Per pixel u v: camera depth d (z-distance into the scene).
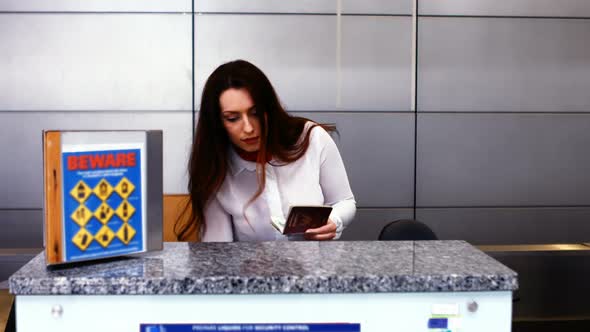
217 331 1.18
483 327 1.21
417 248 1.43
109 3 3.94
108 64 3.96
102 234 1.26
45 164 1.19
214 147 1.97
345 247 1.44
